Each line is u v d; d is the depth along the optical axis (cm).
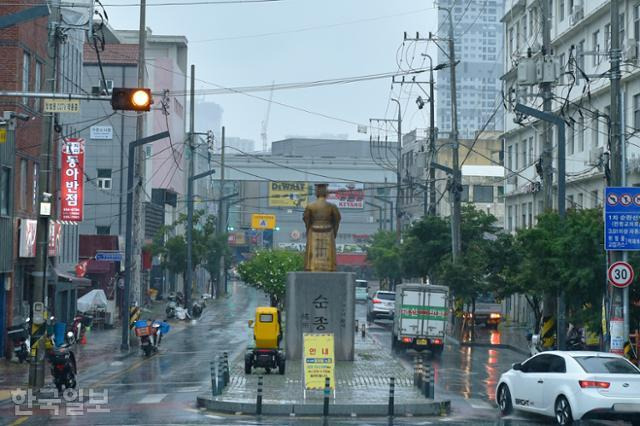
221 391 3859
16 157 5959
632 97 6781
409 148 16962
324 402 3422
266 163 18750
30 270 6347
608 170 4625
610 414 2945
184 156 16188
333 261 5934
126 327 6612
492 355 6775
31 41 6094
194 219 12250
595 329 4744
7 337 5759
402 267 10000
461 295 8131
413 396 3869
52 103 3762
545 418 3344
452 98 8175
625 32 6906
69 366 4156
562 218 4822
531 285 5325
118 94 3144
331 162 18950
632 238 3784
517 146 10019
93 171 12094
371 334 8881
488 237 9944
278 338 4906
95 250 10156
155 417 3269
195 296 15325
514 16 10181
